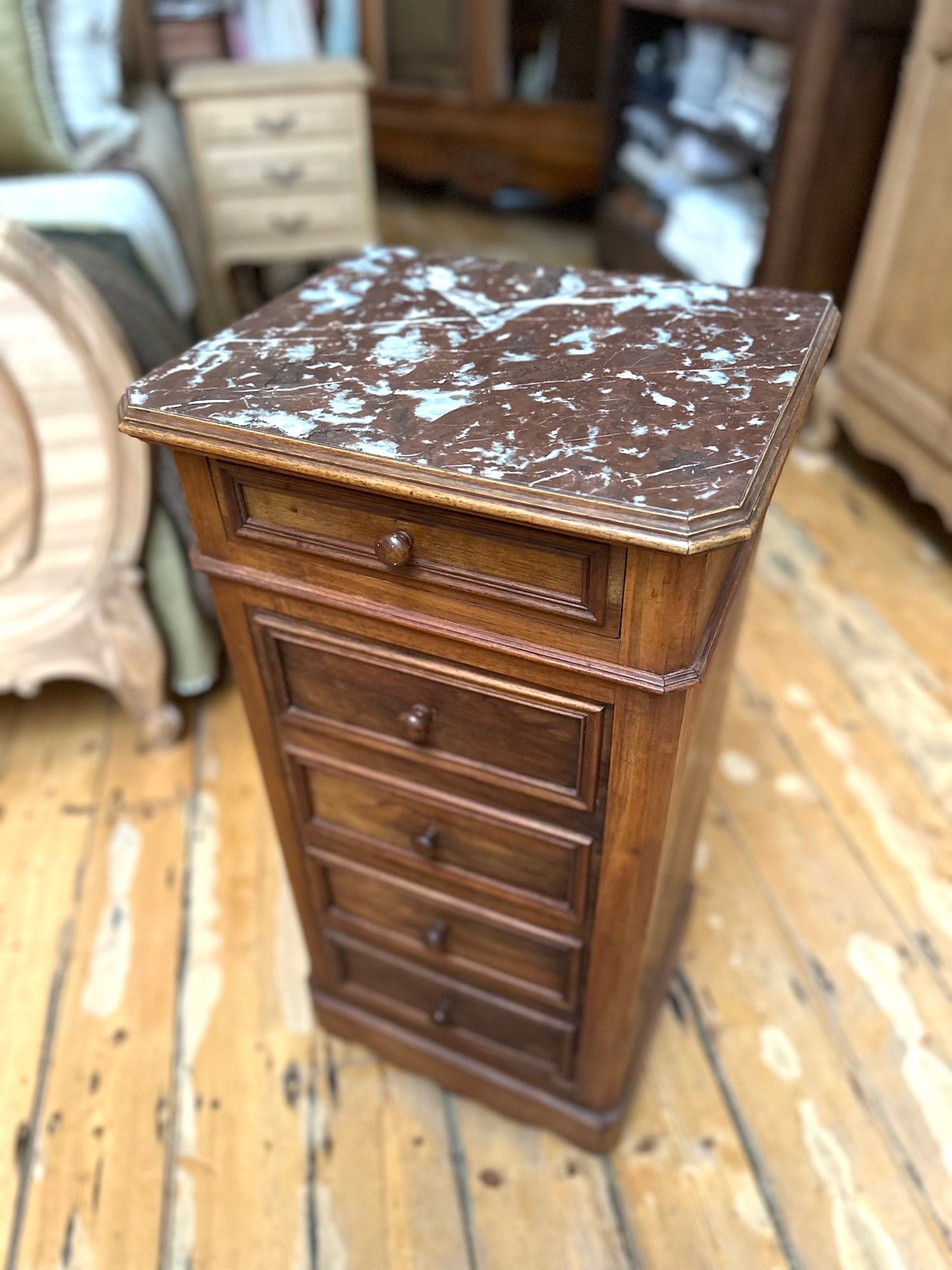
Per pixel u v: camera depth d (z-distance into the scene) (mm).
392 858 849
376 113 3475
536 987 862
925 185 1709
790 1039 1064
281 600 708
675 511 496
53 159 1532
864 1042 1058
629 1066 943
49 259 1046
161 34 2570
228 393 634
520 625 610
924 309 1755
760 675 1594
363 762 794
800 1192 926
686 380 646
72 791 1387
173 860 1278
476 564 595
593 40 3098
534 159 3307
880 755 1436
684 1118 993
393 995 995
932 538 1945
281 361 683
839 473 2186
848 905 1214
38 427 1132
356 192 2473
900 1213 907
